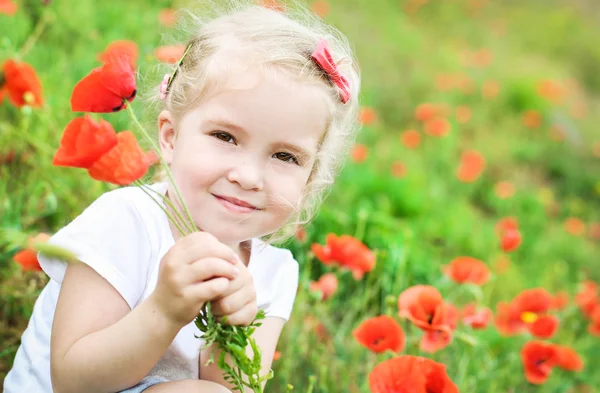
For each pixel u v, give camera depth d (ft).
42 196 8.37
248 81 4.90
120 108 4.57
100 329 4.79
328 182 5.81
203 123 4.94
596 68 28.45
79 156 4.24
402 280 9.25
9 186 8.37
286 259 6.15
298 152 5.01
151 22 13.20
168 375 5.26
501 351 9.32
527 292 8.42
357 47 21.30
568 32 29.84
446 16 27.53
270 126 4.88
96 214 5.16
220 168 4.86
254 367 4.41
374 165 15.26
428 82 20.76
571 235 16.24
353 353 8.19
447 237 13.50
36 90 7.80
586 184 19.01
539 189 18.07
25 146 8.66
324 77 5.18
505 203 16.43
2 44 8.95
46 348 5.24
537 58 27.48
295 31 5.41
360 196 13.14
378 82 19.80
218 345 4.42
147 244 5.17
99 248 4.98
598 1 34.71
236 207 4.92
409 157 16.53
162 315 4.37
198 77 5.11
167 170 4.49
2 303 7.10
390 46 22.18
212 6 6.66
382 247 9.94
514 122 20.80
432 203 14.64
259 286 5.86
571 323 10.85
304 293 7.80
